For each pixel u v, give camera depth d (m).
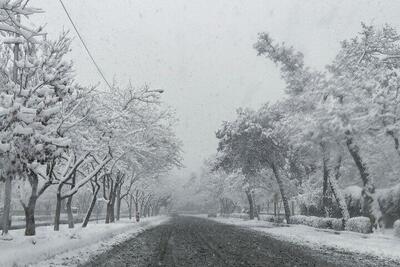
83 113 18.23
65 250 14.46
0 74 13.70
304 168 39.94
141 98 23.06
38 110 11.98
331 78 30.22
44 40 14.96
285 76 35.03
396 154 31.67
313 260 13.94
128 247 17.92
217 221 56.34
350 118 28.50
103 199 34.41
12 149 11.27
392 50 31.98
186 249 17.16
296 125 31.89
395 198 29.05
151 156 35.25
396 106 28.55
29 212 17.14
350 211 34.12
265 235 26.73
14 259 10.52
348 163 35.66
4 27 10.26
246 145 40.12
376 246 18.58
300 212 48.94
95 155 23.47
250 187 54.19
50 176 17.42
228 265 12.30
